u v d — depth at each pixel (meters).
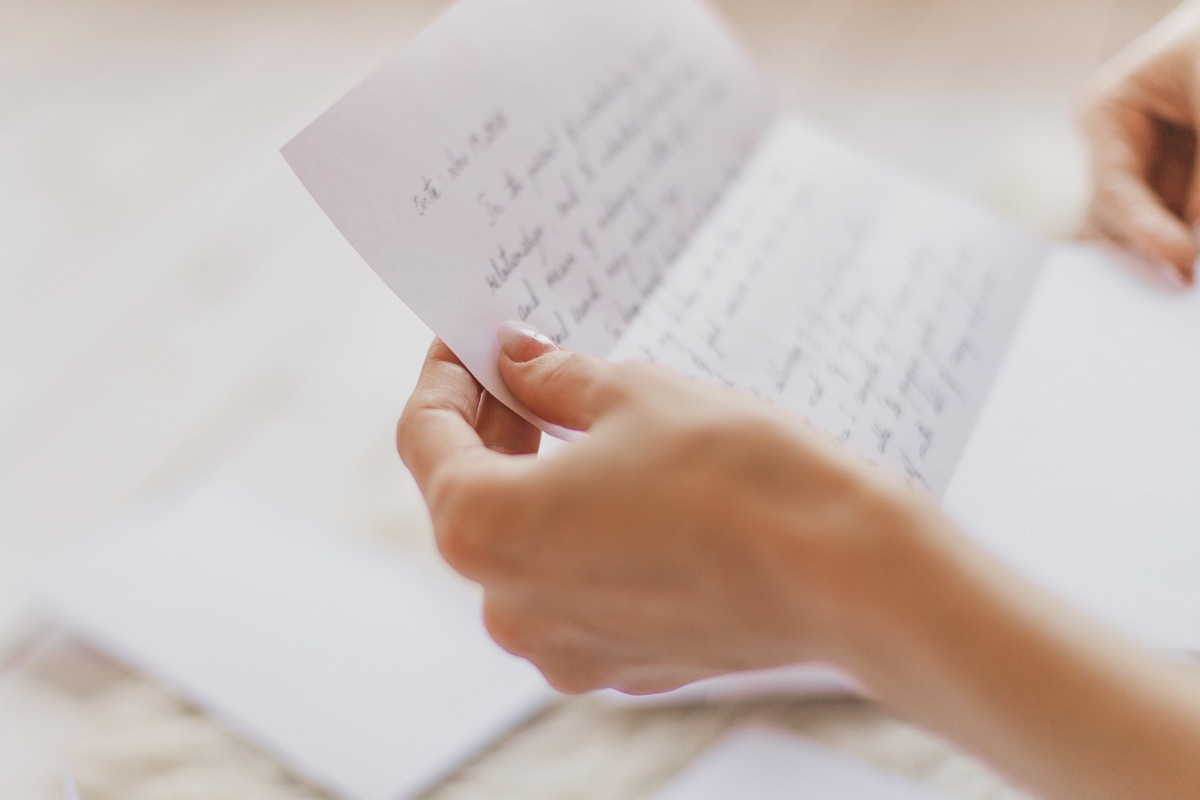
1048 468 0.60
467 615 0.74
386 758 0.67
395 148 0.56
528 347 0.55
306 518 0.83
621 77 0.63
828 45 1.96
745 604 0.50
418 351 1.32
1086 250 0.68
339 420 1.10
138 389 1.33
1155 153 0.73
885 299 0.64
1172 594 0.57
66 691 0.72
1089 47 1.83
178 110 1.96
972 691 0.48
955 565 0.48
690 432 0.50
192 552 0.78
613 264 0.60
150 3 2.31
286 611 0.74
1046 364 0.64
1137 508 0.59
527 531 0.51
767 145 0.68
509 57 0.60
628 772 0.66
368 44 2.13
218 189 1.74
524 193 0.58
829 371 0.61
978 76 1.80
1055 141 1.12
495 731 0.68
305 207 1.67
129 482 1.21
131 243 1.62
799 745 0.66
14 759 0.69
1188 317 0.65
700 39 0.67
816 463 0.49
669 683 0.56
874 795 0.64
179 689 0.71
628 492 0.50
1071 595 0.57
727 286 0.62
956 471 0.60
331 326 1.40
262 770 0.67
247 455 1.04
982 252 0.67
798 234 0.65
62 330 1.46
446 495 0.52
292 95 1.98
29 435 1.29
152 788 0.67
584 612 0.53
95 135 1.90
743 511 0.49
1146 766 0.48
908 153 1.62
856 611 0.48
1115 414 0.62
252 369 1.34
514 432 0.56
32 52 2.14
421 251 0.56
